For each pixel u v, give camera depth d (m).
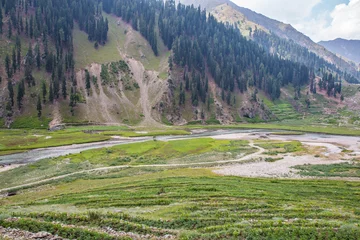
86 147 95.00
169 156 78.94
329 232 21.06
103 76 191.38
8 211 27.45
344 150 91.38
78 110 159.50
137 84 199.50
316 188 43.09
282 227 22.20
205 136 129.88
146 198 35.28
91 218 23.95
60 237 19.67
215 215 26.81
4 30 180.12
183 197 35.47
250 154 82.88
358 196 38.19
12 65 160.38
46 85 164.88
